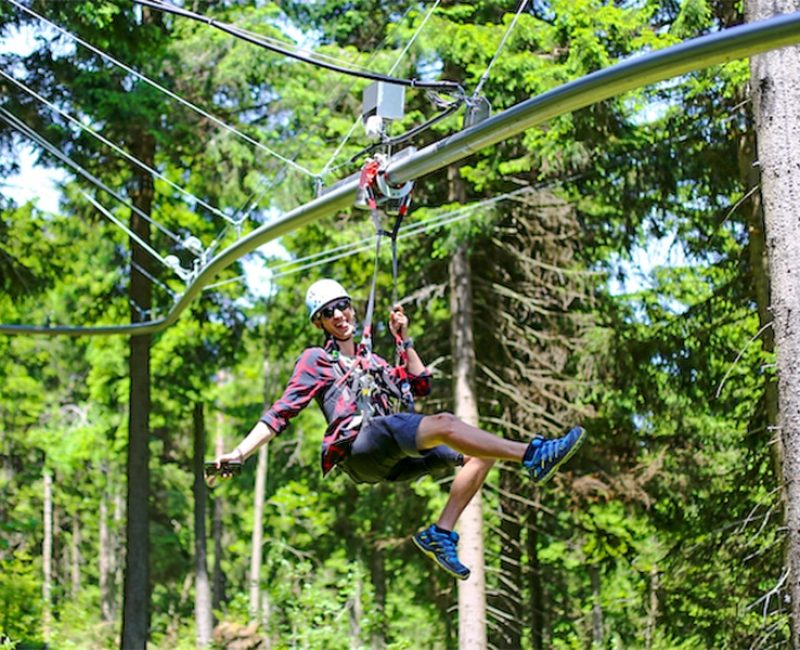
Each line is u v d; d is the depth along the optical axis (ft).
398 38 54.75
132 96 61.00
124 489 139.54
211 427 124.47
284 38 62.90
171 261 39.65
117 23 60.70
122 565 156.87
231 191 65.57
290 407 21.98
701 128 53.88
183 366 83.05
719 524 50.49
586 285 61.26
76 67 62.59
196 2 64.28
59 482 139.85
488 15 55.67
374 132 27.61
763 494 49.44
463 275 61.67
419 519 69.97
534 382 62.90
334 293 22.72
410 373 22.90
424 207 58.70
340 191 28.78
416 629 98.94
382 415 22.00
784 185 30.55
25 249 66.95
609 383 59.77
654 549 70.59
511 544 70.13
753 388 52.37
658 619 52.90
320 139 62.18
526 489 70.03
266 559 124.06
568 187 59.77
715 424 61.57
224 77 61.62
